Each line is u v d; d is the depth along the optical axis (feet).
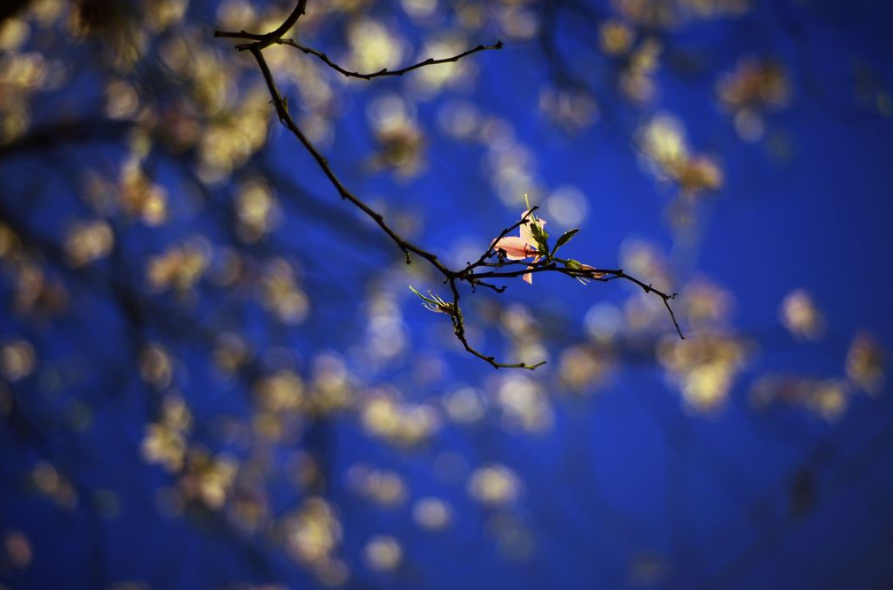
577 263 6.39
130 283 17.42
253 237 19.70
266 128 17.75
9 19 12.27
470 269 6.49
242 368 20.62
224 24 18.12
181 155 16.80
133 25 14.92
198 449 18.85
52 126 15.21
